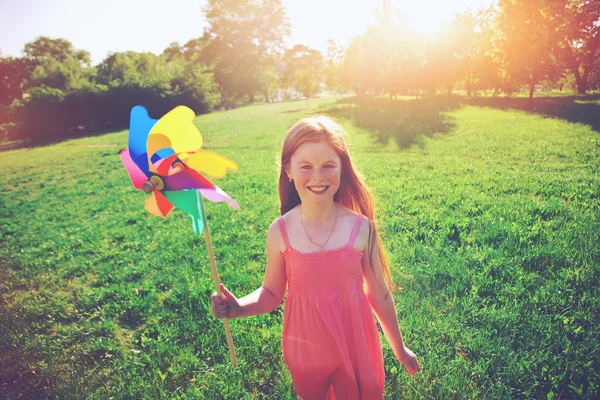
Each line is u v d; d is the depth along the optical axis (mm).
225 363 2994
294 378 1840
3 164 19391
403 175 8711
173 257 5273
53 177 14016
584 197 6020
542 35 22078
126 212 8102
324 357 1729
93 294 4543
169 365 3109
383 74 28672
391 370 2662
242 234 5793
